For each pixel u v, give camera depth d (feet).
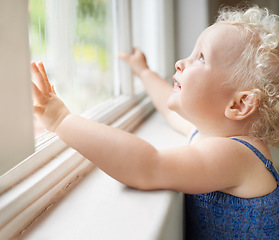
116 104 3.26
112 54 3.56
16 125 1.60
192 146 2.09
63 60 2.62
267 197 2.19
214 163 2.01
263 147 2.27
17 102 1.59
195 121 2.36
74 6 2.73
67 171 2.08
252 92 2.12
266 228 2.20
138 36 4.32
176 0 4.31
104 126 2.00
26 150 1.68
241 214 2.19
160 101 3.40
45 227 1.67
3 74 1.49
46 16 2.30
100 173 2.31
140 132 3.18
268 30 2.23
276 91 2.15
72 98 2.80
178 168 1.95
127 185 2.02
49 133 2.23
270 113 2.18
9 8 1.49
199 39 2.37
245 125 2.25
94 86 3.22
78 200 1.94
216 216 2.26
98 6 3.25
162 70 4.50
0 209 1.51
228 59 2.17
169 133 3.15
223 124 2.28
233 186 2.13
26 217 1.66
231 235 2.24
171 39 4.41
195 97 2.25
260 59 2.11
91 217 1.74
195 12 4.29
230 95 2.20
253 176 2.13
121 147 1.93
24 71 1.62
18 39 1.56
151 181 1.95
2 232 1.50
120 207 1.82
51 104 2.02
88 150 1.95
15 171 1.72
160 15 4.36
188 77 2.26
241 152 2.11
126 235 1.58
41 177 1.83
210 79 2.20
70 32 2.69
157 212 1.77
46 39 2.34
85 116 2.78
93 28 3.15
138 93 3.88
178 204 2.13
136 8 4.22
